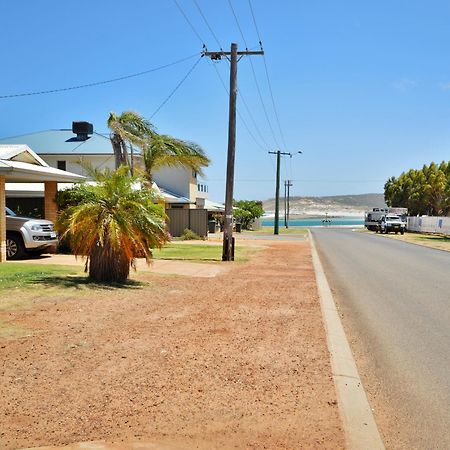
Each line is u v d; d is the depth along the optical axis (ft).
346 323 31.24
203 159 98.48
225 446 13.91
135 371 19.45
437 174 257.14
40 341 22.85
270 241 114.62
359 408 16.84
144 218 40.06
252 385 18.57
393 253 88.12
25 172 52.80
